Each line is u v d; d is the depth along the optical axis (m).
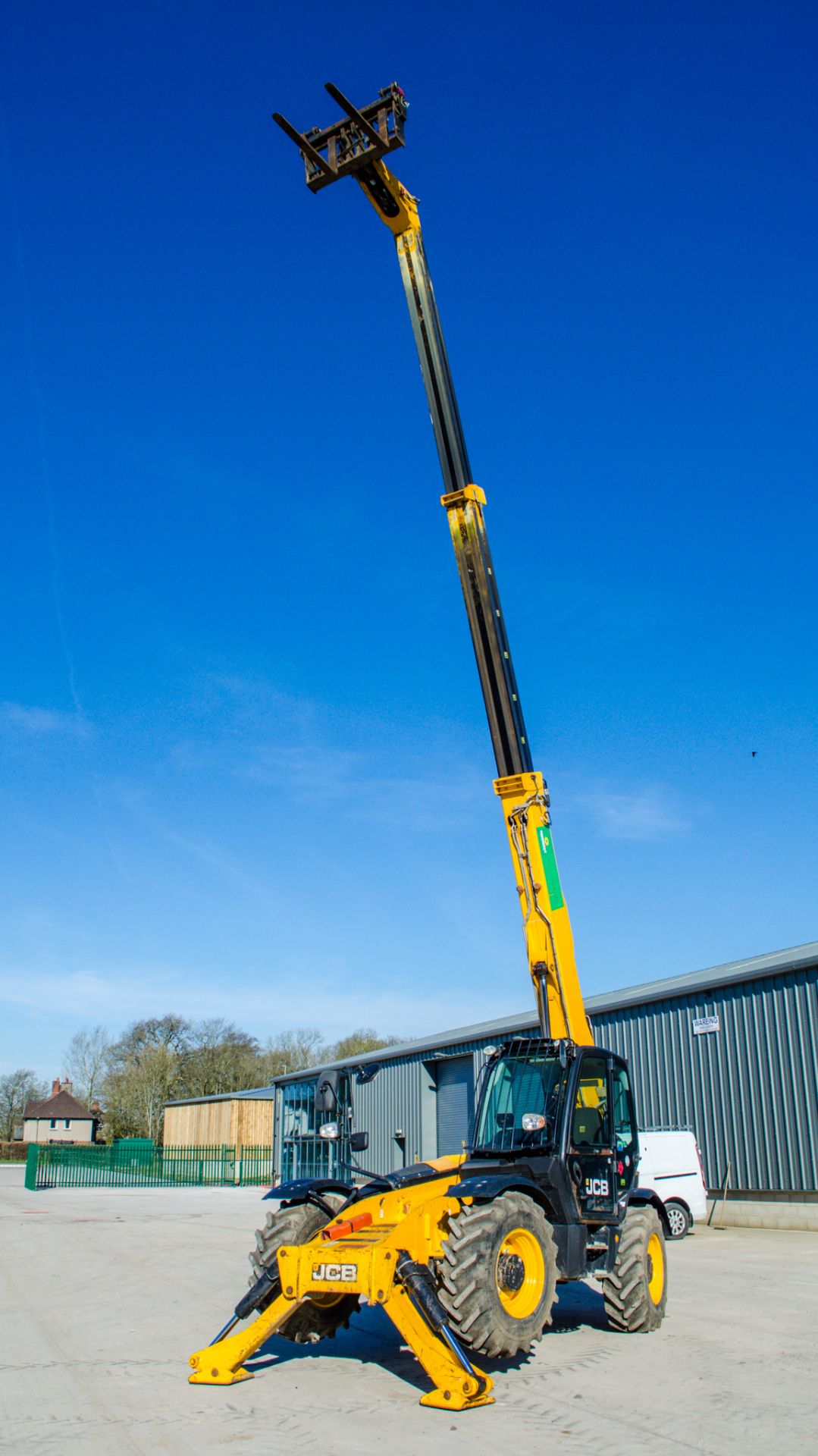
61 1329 9.40
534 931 9.02
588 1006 21.55
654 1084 19.86
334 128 9.96
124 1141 44.38
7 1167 60.41
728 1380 6.99
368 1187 8.20
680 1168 16.88
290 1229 7.99
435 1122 27.84
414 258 10.38
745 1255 14.09
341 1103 8.82
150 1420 6.16
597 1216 8.40
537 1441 5.65
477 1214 7.10
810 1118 16.84
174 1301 11.02
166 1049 75.62
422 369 10.24
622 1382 6.93
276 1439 5.73
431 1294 6.69
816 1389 6.76
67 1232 19.92
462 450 10.02
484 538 9.88
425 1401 6.36
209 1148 42.97
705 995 19.06
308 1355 7.96
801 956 18.09
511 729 9.42
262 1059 86.38
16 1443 5.72
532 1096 8.54
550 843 9.22
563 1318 9.33
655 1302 8.86
